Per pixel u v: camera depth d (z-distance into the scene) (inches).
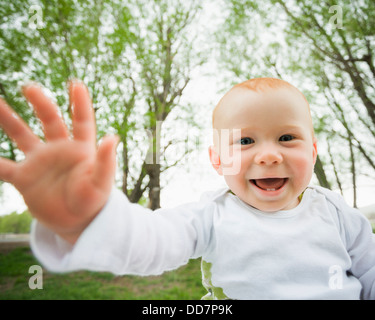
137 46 195.5
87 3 179.9
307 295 33.2
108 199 24.5
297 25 194.4
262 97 34.8
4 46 172.2
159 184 198.2
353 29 186.1
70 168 21.0
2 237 291.3
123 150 185.2
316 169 163.5
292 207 39.4
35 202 20.8
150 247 29.4
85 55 178.2
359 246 40.2
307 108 37.9
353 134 198.7
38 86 21.7
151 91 208.2
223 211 39.1
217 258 37.5
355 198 190.9
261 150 33.7
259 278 34.3
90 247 22.5
